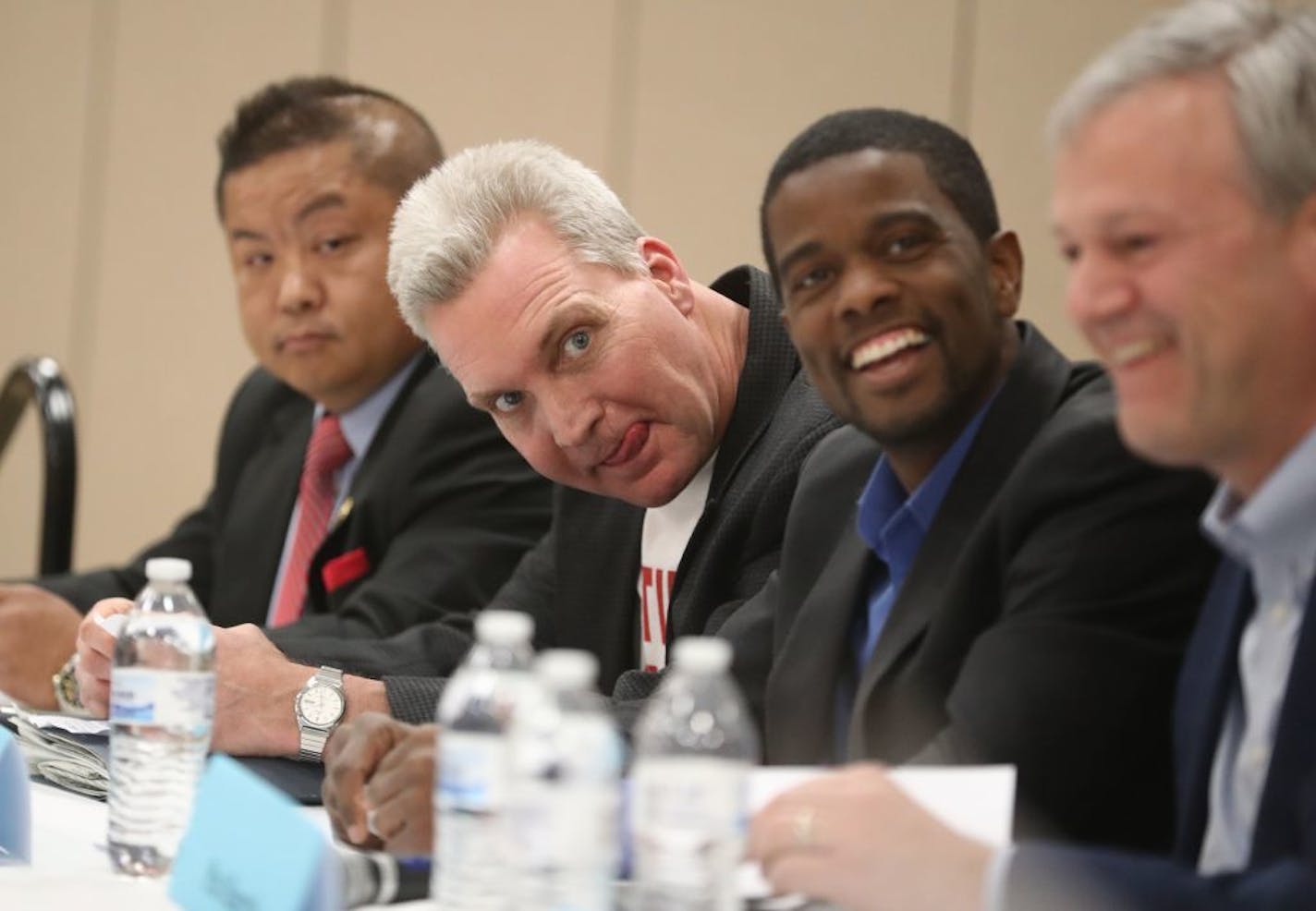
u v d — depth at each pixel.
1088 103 4.52
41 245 19.67
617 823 5.16
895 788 4.46
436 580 10.09
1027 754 5.25
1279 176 4.31
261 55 19.19
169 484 19.41
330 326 10.76
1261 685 4.81
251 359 19.28
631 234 8.00
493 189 7.80
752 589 7.76
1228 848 4.87
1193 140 4.36
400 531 10.48
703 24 18.16
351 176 10.75
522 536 10.39
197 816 5.23
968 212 5.82
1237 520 4.70
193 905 5.13
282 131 10.82
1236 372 4.41
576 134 18.38
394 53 18.81
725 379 8.16
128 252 19.48
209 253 19.36
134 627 6.25
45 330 19.62
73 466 12.03
